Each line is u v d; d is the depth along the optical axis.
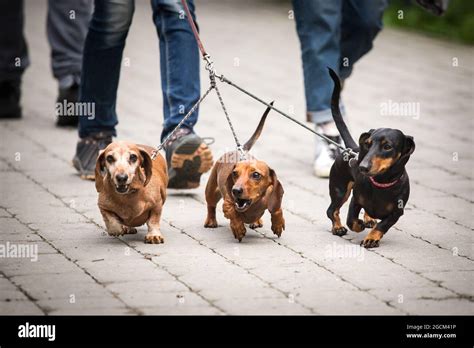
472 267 9.22
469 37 24.27
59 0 15.56
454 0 24.97
